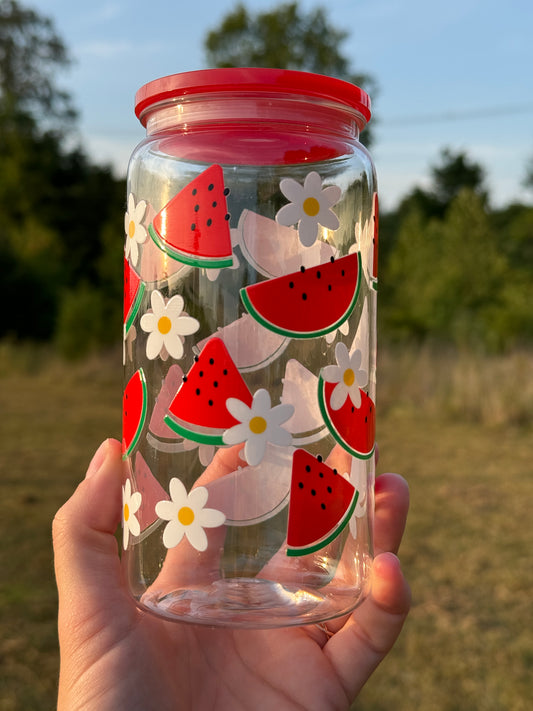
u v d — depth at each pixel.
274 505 0.20
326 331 0.19
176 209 0.20
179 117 0.20
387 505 0.26
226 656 0.23
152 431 0.20
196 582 0.20
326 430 0.20
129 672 0.22
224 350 0.19
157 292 0.20
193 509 0.20
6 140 5.03
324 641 0.24
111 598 0.23
